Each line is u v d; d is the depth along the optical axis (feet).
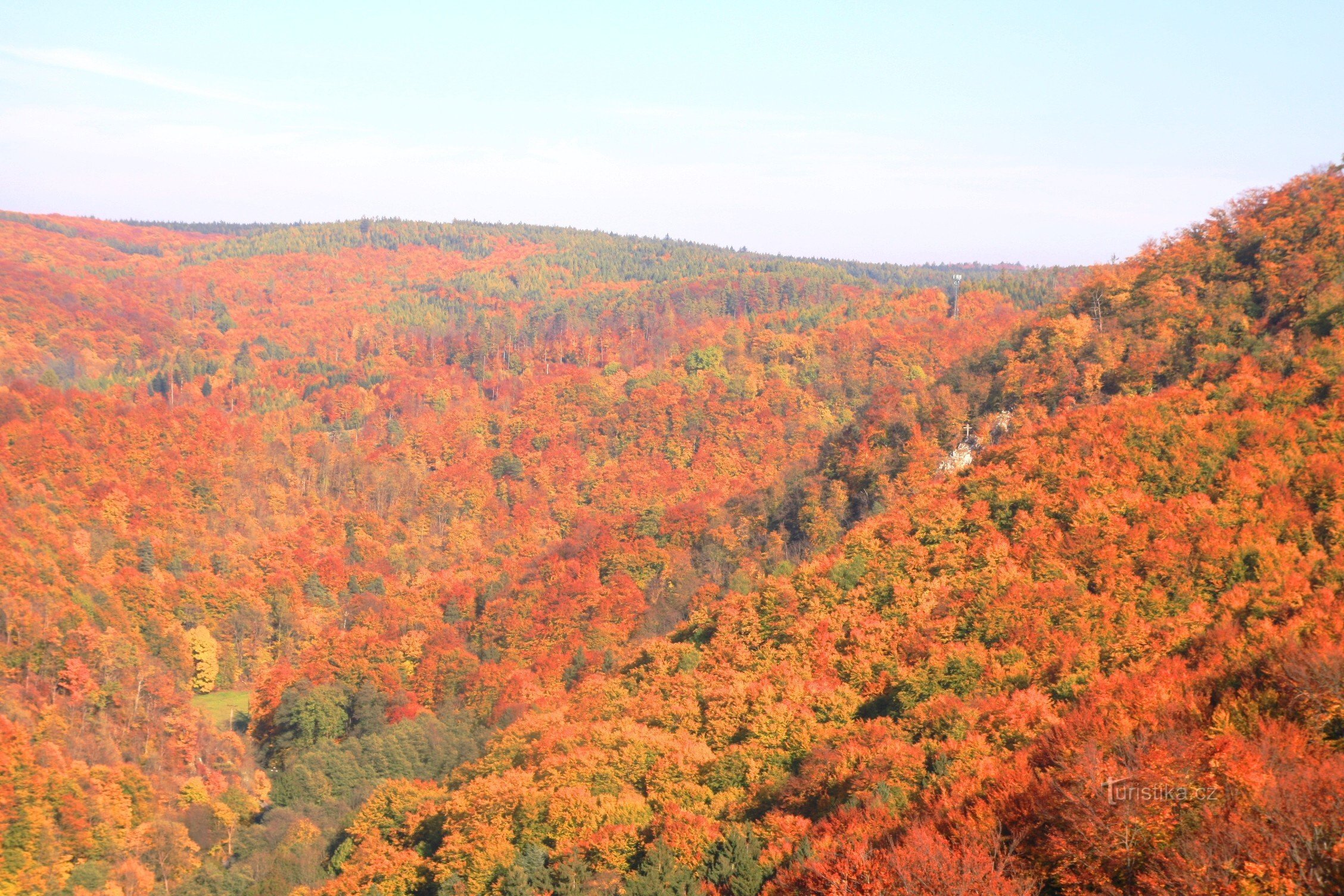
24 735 364.38
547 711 366.63
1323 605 210.79
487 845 231.09
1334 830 114.11
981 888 131.44
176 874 343.26
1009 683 231.50
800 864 163.02
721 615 353.10
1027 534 296.71
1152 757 134.21
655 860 181.57
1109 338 428.15
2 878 311.47
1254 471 276.41
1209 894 112.98
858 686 265.95
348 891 271.49
